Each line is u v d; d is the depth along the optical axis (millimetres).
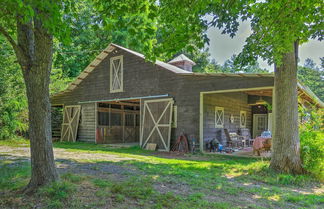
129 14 3877
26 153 8477
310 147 5730
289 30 4414
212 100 11055
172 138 10492
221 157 8703
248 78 8594
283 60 5777
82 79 14344
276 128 5898
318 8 4586
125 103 14641
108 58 13266
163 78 10969
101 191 3756
